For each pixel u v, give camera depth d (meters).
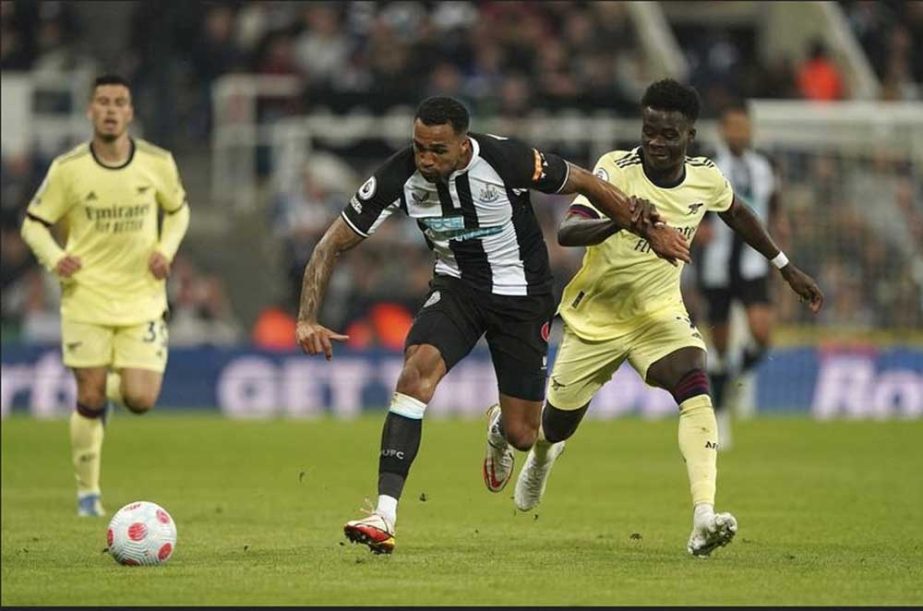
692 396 24.44
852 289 70.44
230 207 76.69
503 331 24.25
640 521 30.75
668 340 25.00
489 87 76.69
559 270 69.69
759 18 87.31
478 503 34.25
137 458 45.06
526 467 27.25
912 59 86.31
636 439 51.56
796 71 80.81
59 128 75.06
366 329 67.69
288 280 69.38
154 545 23.08
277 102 78.12
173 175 33.56
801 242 70.69
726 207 25.28
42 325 67.44
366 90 77.19
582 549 25.66
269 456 45.66
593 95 77.38
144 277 33.38
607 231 23.53
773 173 46.84
